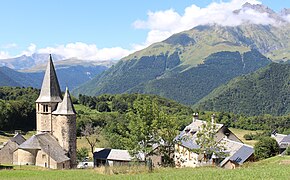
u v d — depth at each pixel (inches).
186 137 2726.4
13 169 2544.3
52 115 3161.9
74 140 3147.1
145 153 2512.3
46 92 3189.0
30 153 2955.2
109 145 4375.0
